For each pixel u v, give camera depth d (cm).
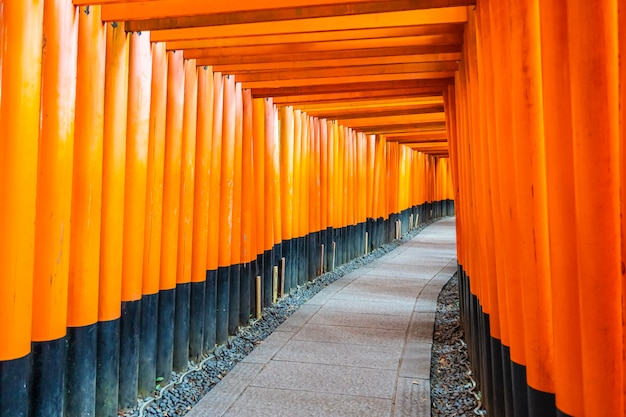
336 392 447
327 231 1041
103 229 382
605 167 159
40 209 316
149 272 442
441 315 725
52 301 323
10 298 282
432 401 436
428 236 1753
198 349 530
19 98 283
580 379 177
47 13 315
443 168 2667
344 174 1130
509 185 251
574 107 167
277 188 785
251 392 448
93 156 359
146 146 425
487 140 318
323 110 884
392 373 493
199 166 527
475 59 364
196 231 528
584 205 164
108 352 387
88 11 352
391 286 931
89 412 364
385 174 1450
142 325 439
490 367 364
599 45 158
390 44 467
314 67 527
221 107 568
